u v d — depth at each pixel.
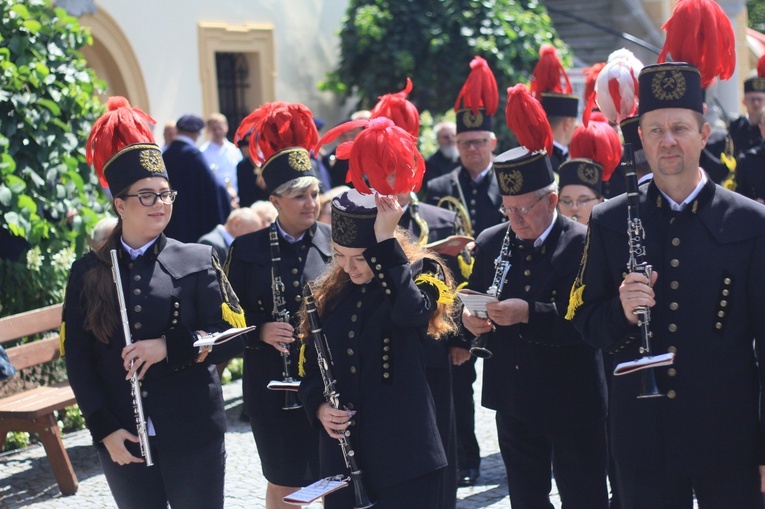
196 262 9.44
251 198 22.88
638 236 8.22
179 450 9.22
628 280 8.02
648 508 8.44
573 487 10.38
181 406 9.23
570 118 16.58
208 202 22.28
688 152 8.09
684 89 8.07
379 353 8.46
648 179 10.77
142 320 9.14
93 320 9.15
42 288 16.95
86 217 17.48
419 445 8.34
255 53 30.53
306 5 32.06
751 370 8.19
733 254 8.07
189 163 22.20
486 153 15.75
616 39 39.94
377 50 30.89
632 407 8.45
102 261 9.27
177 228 22.20
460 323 11.11
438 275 8.78
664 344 8.20
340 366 8.58
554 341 9.88
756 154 16.47
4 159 16.48
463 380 13.42
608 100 9.94
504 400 10.47
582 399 10.16
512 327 10.35
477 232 15.59
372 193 8.52
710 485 8.27
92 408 9.12
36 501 13.34
